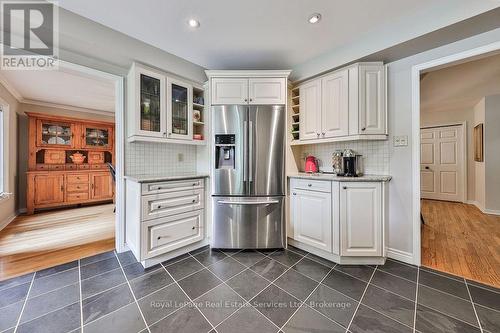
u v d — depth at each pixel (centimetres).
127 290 169
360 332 128
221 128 241
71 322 136
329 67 235
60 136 446
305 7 169
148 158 254
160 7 168
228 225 242
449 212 407
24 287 173
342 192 207
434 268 201
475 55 174
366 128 217
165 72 239
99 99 413
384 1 162
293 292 166
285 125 243
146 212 203
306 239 234
